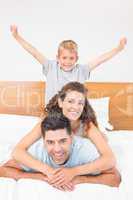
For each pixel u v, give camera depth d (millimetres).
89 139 1845
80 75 2141
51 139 1683
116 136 1974
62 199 1437
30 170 1655
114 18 2152
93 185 1521
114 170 1639
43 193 1469
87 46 2152
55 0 2139
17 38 2148
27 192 1472
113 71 2168
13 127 1975
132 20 2154
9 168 1640
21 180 1554
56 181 1525
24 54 2152
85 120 1960
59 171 1582
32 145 1744
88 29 2150
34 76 2158
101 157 1675
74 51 2135
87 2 2141
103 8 2146
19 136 1937
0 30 2141
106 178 1567
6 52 2152
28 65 2156
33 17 2143
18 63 2156
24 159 1666
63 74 2131
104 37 2156
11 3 2135
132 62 2170
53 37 2146
